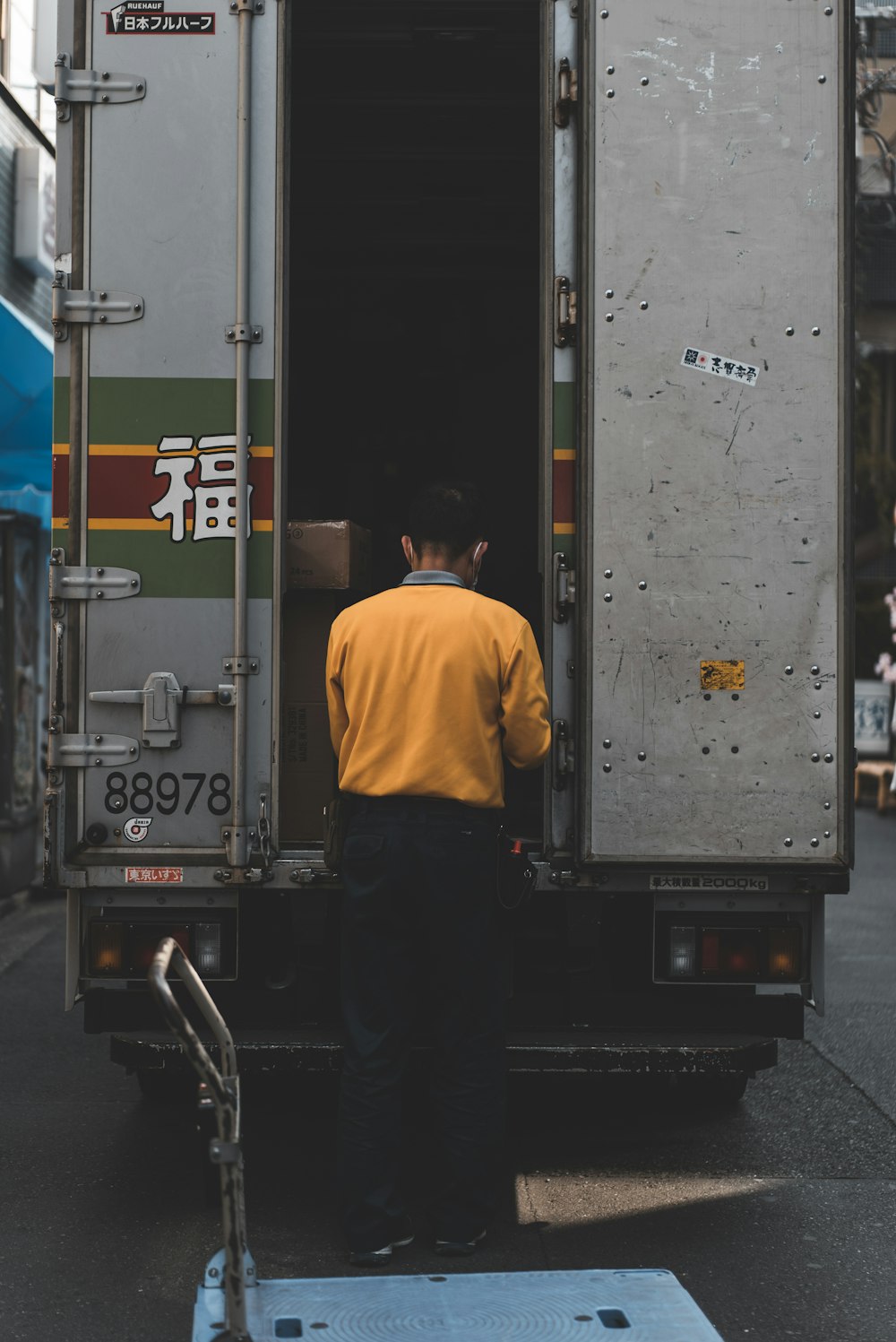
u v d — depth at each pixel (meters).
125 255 4.17
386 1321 3.33
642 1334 3.27
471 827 3.85
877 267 20.55
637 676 4.12
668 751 4.12
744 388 4.12
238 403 4.14
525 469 7.82
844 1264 3.82
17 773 9.95
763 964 4.26
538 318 7.79
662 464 4.11
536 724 3.91
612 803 4.12
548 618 4.19
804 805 4.14
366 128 6.46
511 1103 5.36
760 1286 3.67
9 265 9.99
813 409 4.13
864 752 19.17
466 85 6.16
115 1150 4.77
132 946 4.22
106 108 4.18
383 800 3.88
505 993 3.99
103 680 4.18
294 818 4.36
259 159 4.18
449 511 4.10
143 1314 3.50
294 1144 4.83
